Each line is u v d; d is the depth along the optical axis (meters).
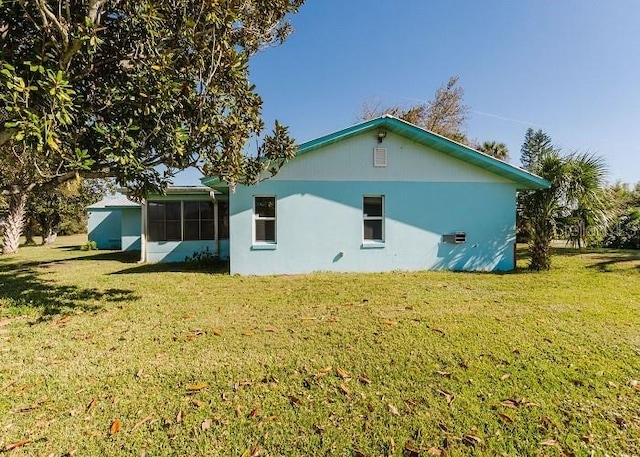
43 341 4.11
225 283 7.69
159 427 2.46
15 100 3.46
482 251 9.62
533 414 2.59
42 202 20.42
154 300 6.11
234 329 4.50
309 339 4.12
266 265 9.07
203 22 4.80
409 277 8.28
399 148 9.38
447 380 3.10
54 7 4.35
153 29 4.53
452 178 9.55
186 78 4.88
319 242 9.20
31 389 2.98
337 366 3.39
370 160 9.30
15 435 2.37
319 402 2.77
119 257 14.09
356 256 9.31
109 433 2.39
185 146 5.04
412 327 4.50
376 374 3.22
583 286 7.01
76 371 3.32
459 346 3.86
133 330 4.49
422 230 9.51
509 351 3.71
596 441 2.29
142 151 4.95
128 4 4.66
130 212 16.30
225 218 13.26
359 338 4.12
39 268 10.61
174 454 2.19
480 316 4.97
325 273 8.97
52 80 3.61
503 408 2.67
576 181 8.52
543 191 9.07
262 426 2.46
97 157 4.85
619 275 8.11
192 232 13.10
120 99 4.59
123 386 3.03
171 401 2.79
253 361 3.51
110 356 3.66
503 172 9.19
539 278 7.95
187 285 7.47
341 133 8.79
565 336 4.14
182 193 12.28
